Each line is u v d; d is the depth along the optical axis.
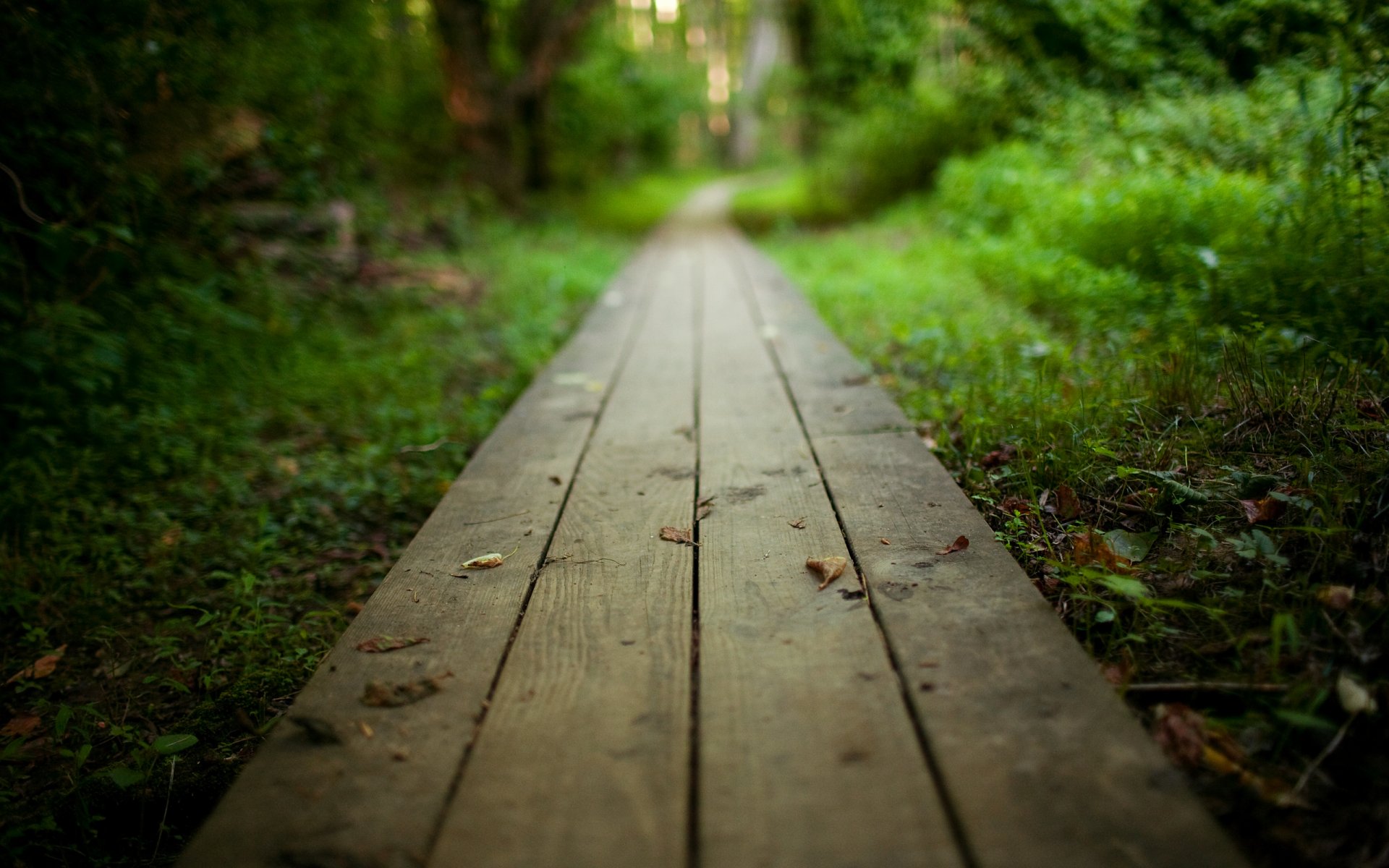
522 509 2.82
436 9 13.63
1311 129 4.16
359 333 6.83
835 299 6.90
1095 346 4.26
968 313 5.70
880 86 12.96
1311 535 2.10
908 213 11.93
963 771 1.44
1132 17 5.65
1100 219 5.85
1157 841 1.28
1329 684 1.69
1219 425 2.80
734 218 18.17
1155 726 1.66
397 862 1.32
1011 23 7.84
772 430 3.54
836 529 2.47
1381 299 3.30
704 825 1.36
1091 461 2.73
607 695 1.71
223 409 4.85
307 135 6.19
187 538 3.47
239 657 2.68
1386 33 3.73
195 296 5.22
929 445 3.32
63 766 2.31
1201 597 2.04
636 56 22.20
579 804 1.41
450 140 13.34
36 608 3.01
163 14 4.37
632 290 8.38
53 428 3.92
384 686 1.76
